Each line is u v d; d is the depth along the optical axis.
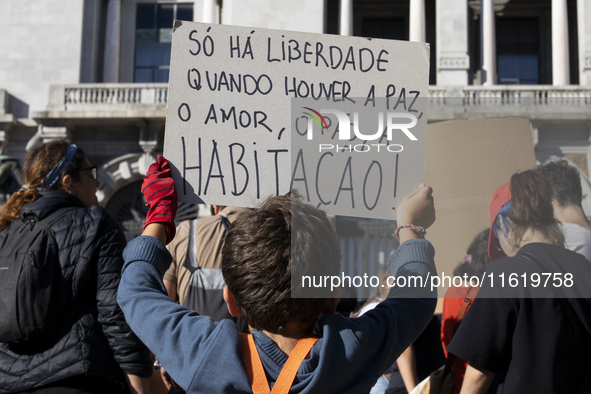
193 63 2.37
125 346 2.61
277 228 1.76
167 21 22.52
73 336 2.58
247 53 2.39
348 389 1.67
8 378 2.54
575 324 2.24
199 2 22.47
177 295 3.33
